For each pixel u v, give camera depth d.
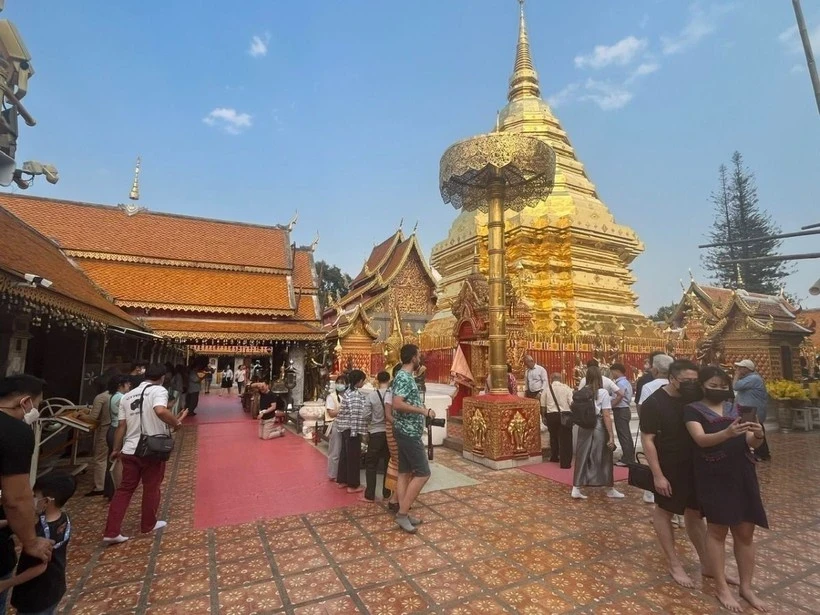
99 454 6.74
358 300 35.38
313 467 8.18
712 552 3.67
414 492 5.11
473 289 10.23
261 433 11.09
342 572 4.09
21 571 2.56
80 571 4.15
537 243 16.00
